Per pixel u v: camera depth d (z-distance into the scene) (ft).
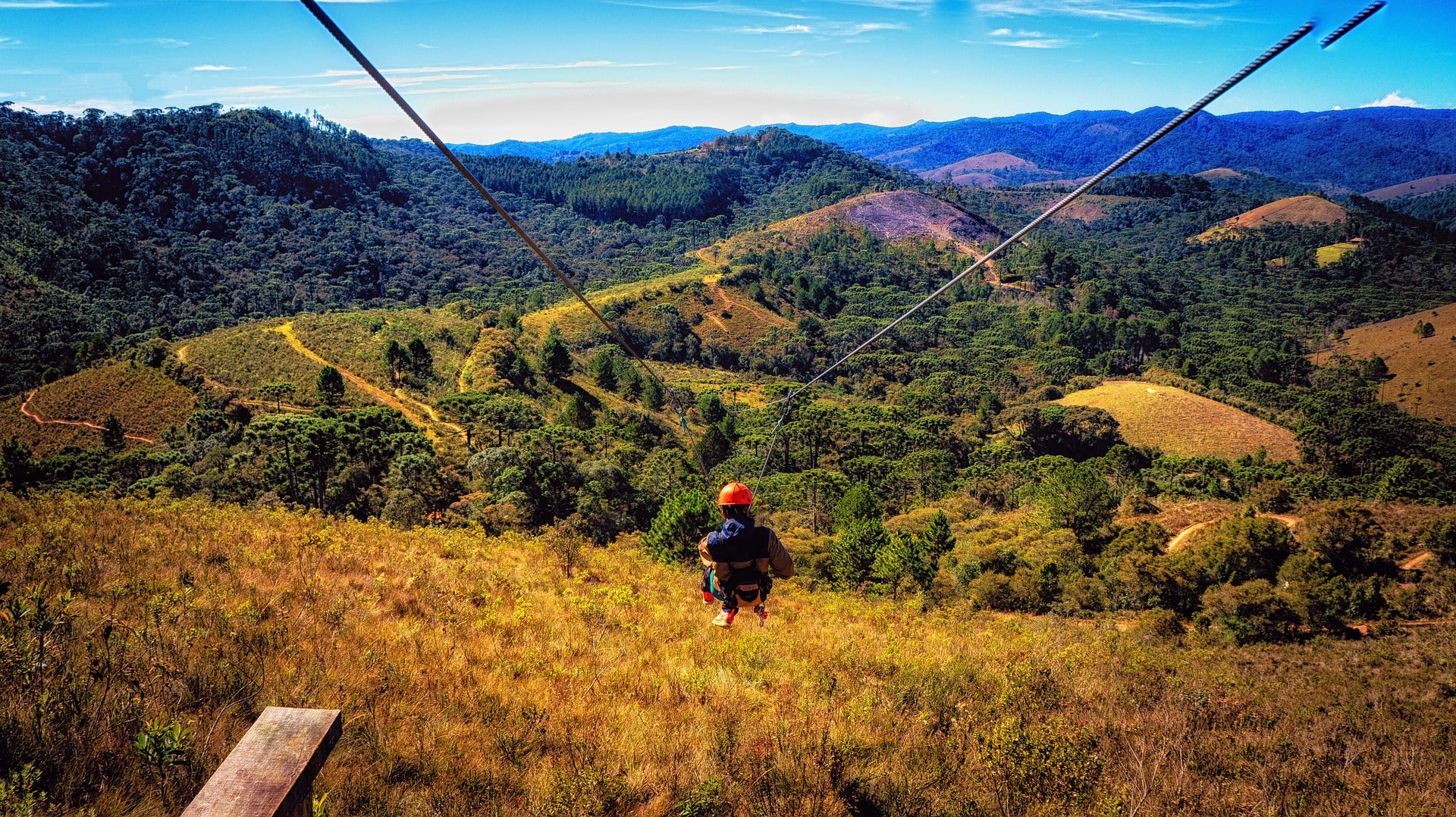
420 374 388.16
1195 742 26.68
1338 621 105.91
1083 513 154.51
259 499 154.10
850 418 387.14
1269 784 23.13
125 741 14.44
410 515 134.72
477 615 32.68
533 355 460.55
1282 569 122.52
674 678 27.02
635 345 601.62
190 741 14.69
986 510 237.25
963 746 21.98
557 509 168.66
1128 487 245.65
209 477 172.96
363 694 20.01
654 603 44.29
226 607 25.71
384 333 453.99
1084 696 31.99
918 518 217.97
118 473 204.33
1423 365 541.75
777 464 300.40
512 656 27.02
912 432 350.02
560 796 15.76
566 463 204.44
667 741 20.38
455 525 131.03
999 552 137.49
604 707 22.95
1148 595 115.03
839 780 18.20
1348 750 28.94
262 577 32.01
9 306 558.15
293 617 26.05
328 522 58.03
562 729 20.49
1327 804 21.98
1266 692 51.08
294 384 349.82
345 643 24.16
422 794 15.61
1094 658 46.21
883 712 24.91
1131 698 33.47
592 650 29.96
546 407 380.37
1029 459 347.56
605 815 16.15
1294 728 34.01
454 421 321.73
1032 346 649.61
